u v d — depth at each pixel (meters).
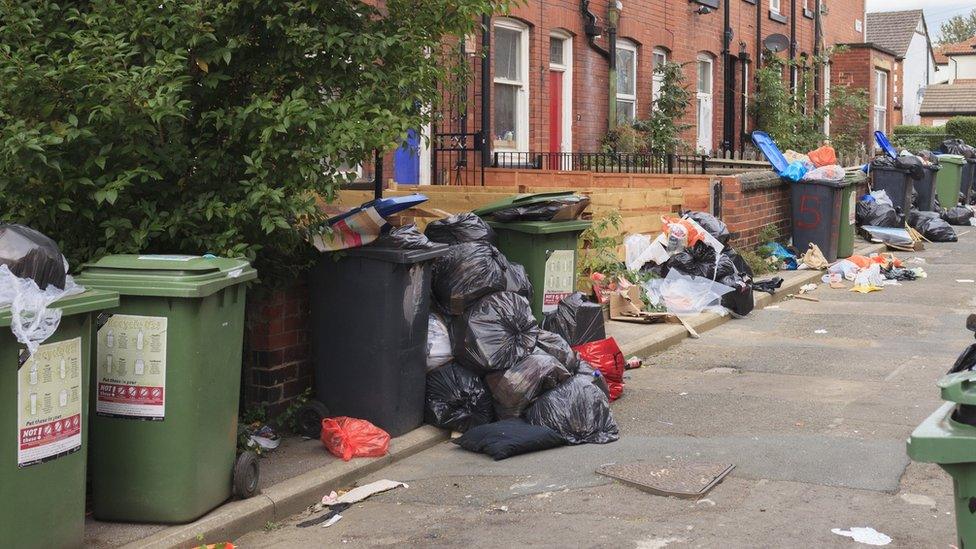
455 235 7.65
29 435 4.22
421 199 6.54
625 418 7.26
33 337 4.11
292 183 5.91
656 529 5.09
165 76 5.60
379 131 5.99
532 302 8.49
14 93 5.33
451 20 6.76
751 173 14.84
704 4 20.03
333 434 6.26
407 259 6.34
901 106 35.88
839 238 15.40
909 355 9.30
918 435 3.37
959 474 3.36
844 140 26.09
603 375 7.73
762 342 10.05
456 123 14.42
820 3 26.62
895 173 18.73
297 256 6.58
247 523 5.26
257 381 6.62
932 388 8.01
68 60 5.46
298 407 6.68
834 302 12.44
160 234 5.93
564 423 6.60
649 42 18.42
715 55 21.25
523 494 5.69
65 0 6.14
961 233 20.23
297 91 5.87
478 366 6.79
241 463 5.40
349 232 6.37
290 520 5.48
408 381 6.62
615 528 5.12
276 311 6.57
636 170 15.31
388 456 6.28
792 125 23.58
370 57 6.33
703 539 4.94
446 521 5.34
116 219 5.68
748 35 22.78
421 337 6.72
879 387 8.06
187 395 4.98
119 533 4.96
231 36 6.17
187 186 6.11
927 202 20.41
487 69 14.24
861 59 28.95
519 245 8.50
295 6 6.04
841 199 15.25
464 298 6.93
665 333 10.00
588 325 8.05
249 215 5.80
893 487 5.61
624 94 18.08
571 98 16.55
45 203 5.56
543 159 15.83
